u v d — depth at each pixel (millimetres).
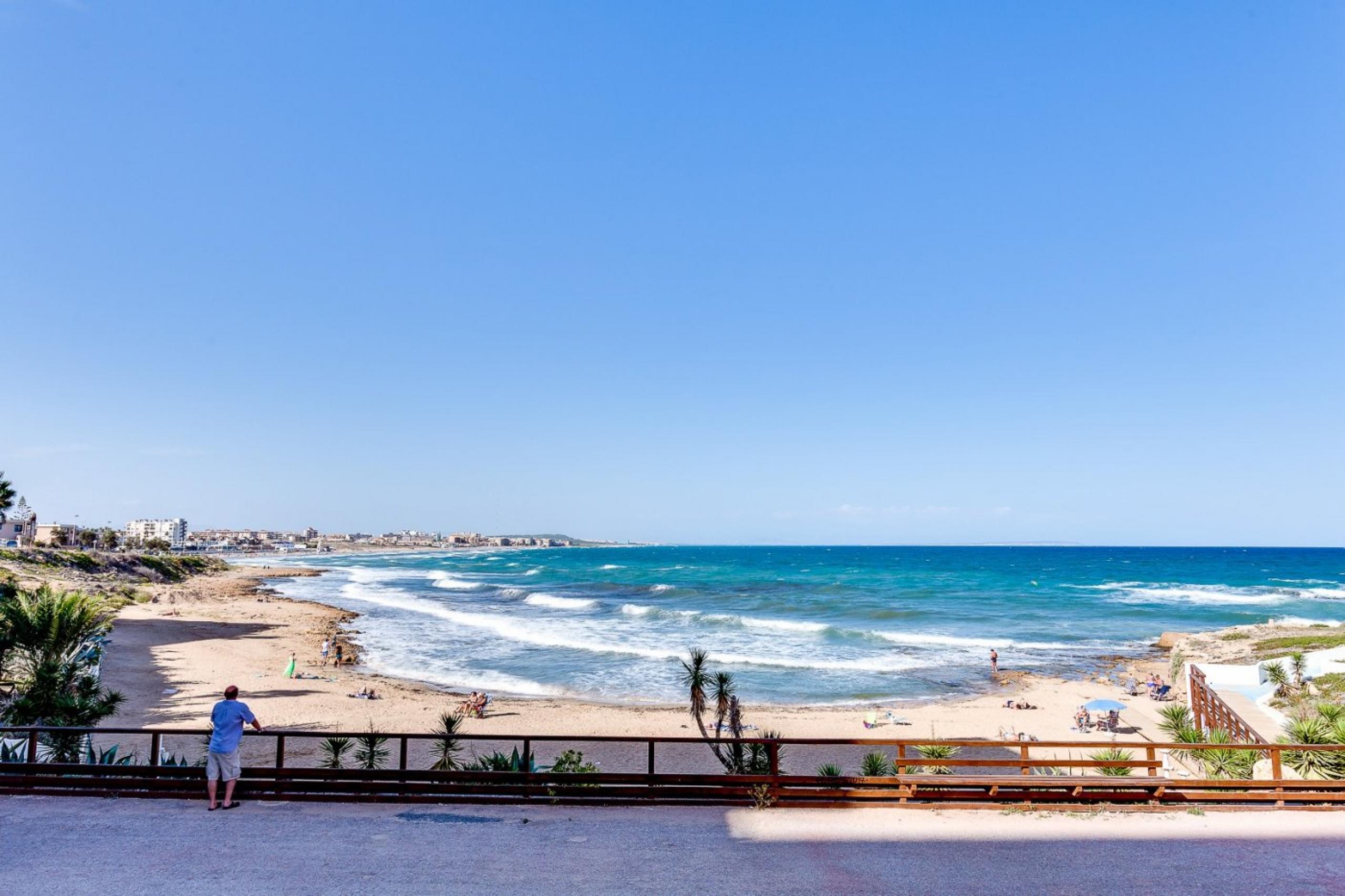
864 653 43062
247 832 8352
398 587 99875
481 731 24109
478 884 7172
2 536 121062
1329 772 11805
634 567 156625
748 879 7344
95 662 24734
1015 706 29188
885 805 9344
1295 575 121125
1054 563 169125
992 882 7348
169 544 162000
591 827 8625
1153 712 28391
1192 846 8266
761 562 183250
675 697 30578
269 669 34719
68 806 9125
